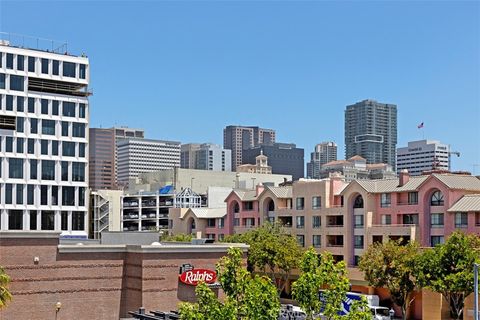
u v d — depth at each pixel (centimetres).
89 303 6103
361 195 10938
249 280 4319
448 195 9688
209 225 14688
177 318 5347
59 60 13288
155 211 17950
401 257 8688
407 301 9056
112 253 6238
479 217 9288
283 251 10888
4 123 12594
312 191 11844
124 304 6250
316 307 4306
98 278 6156
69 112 13325
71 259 6053
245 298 4175
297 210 12125
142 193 18375
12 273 5794
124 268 6281
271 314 4106
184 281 6250
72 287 6038
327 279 4306
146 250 6128
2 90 12562
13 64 12731
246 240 11319
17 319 5794
